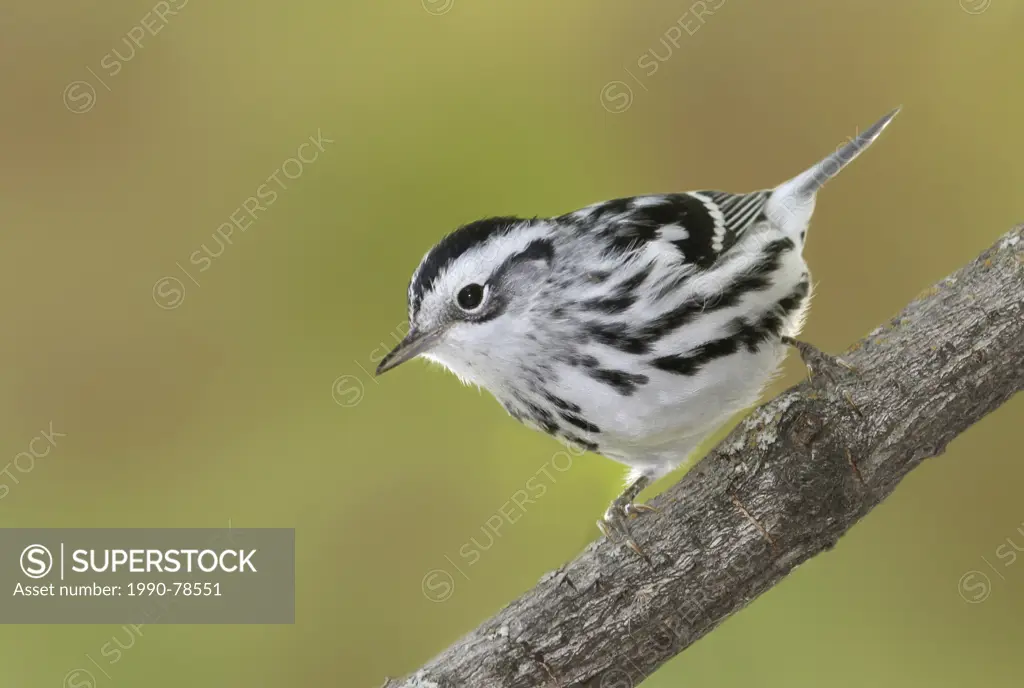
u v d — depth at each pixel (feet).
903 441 9.04
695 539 9.05
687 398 9.12
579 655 9.05
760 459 9.04
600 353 9.12
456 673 9.06
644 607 9.05
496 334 9.13
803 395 9.05
